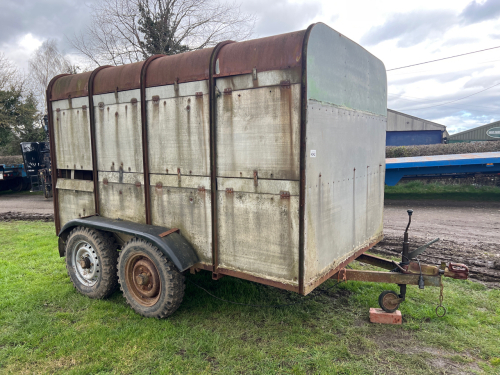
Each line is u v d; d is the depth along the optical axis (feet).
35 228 26.40
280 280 9.09
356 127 11.24
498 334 10.21
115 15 51.70
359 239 12.07
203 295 12.78
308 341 9.84
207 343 9.68
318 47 8.62
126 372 8.61
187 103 10.33
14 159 60.80
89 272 13.07
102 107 12.64
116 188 12.74
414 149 44.75
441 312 11.43
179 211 11.10
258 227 9.33
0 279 14.89
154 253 10.66
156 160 11.44
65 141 14.33
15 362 9.03
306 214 8.53
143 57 52.19
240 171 9.50
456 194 38.11
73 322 11.20
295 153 8.44
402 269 10.83
